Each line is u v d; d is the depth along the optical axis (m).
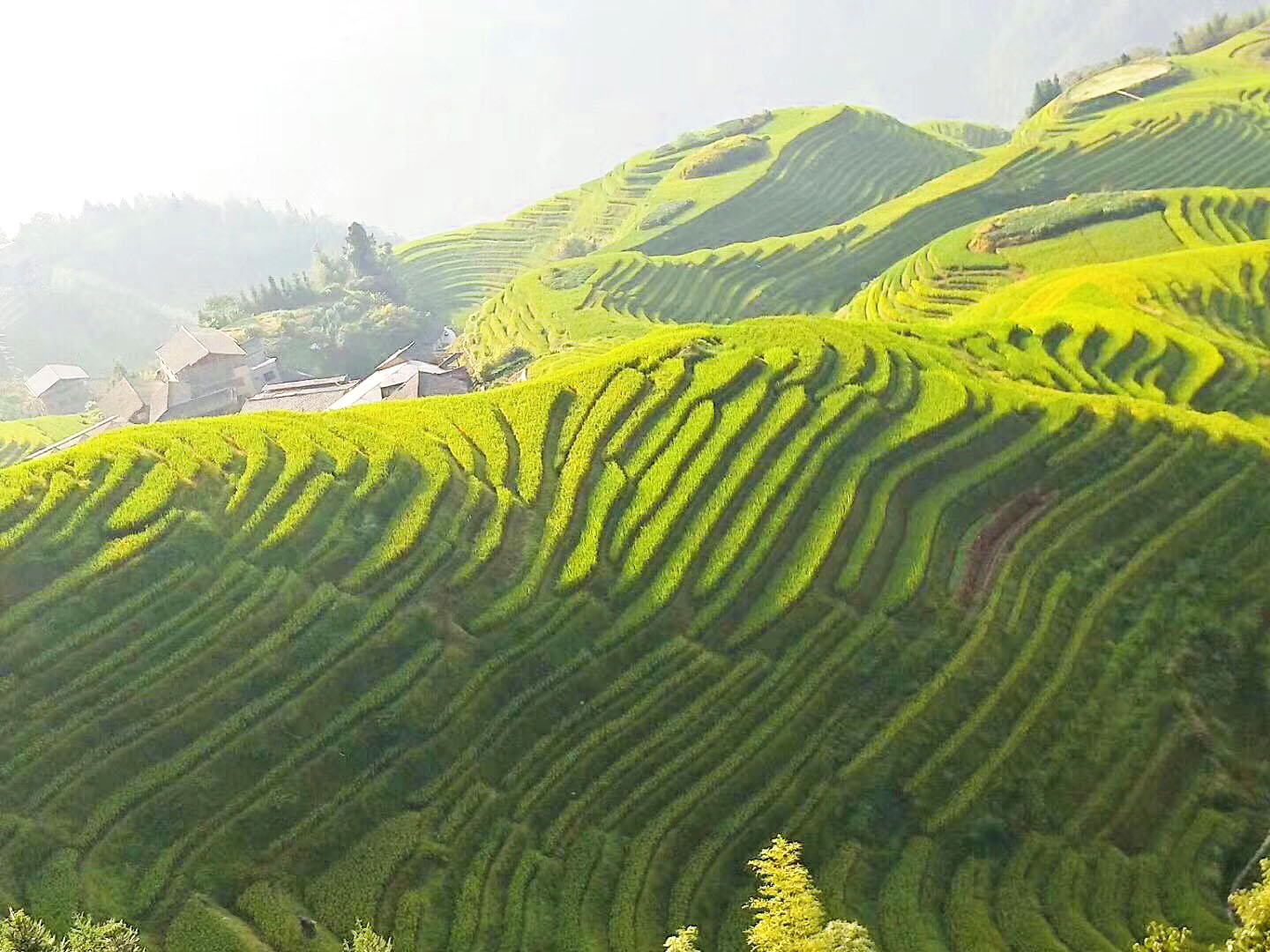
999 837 34.78
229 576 40.62
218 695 36.38
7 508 42.53
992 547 44.62
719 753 36.28
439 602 40.69
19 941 24.86
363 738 35.88
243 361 112.25
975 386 53.41
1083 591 42.84
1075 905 32.81
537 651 39.19
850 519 44.94
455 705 37.12
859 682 38.78
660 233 136.38
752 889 32.59
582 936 30.84
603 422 50.50
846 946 23.48
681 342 56.69
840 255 116.69
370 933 26.02
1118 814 35.69
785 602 40.75
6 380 165.88
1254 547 44.78
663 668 38.91
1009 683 38.84
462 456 48.22
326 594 40.25
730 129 174.12
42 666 36.88
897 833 34.88
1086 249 90.12
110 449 46.53
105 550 41.00
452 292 165.75
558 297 107.44
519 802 34.88
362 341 128.25
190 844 32.34
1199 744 37.81
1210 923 32.09
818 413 50.59
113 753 34.38
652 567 42.69
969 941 31.41
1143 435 49.78
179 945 29.45
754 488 46.38
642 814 34.59
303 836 33.09
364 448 48.34
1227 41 158.50
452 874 32.72
